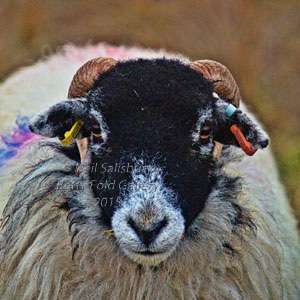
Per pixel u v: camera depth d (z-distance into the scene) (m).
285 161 25.50
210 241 13.92
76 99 13.82
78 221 13.96
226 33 31.31
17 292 14.37
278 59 30.36
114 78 13.41
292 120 27.89
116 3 33.53
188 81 13.36
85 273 13.95
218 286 14.06
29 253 14.35
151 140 12.46
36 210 14.78
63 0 33.22
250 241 14.66
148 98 12.87
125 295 13.95
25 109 19.89
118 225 12.19
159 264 13.65
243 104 22.03
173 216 12.12
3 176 17.06
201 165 13.23
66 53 23.30
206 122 13.22
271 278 14.91
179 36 32.16
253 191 16.34
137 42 32.06
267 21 31.36
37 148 16.25
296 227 19.23
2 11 31.52
